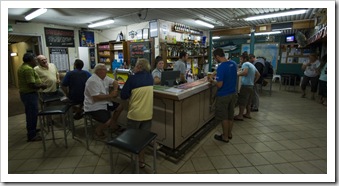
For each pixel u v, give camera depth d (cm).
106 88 272
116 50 653
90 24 614
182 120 260
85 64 691
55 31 623
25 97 288
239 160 240
